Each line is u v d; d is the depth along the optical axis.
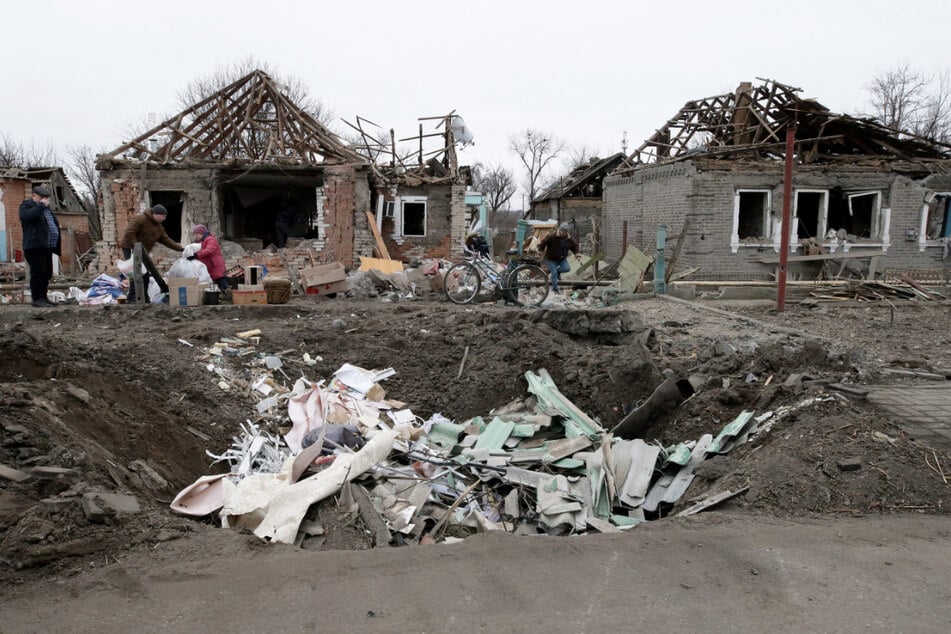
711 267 18.86
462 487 5.91
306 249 16.86
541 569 3.63
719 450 5.98
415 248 19.95
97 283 12.18
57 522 3.61
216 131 17.66
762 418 6.16
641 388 8.01
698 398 7.07
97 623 2.95
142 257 10.26
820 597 3.40
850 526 4.30
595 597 3.35
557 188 31.48
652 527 4.38
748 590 3.45
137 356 7.19
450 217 20.03
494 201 56.00
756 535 4.12
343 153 17.42
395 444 6.20
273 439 6.37
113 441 5.15
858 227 21.17
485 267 15.32
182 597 3.18
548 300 13.72
